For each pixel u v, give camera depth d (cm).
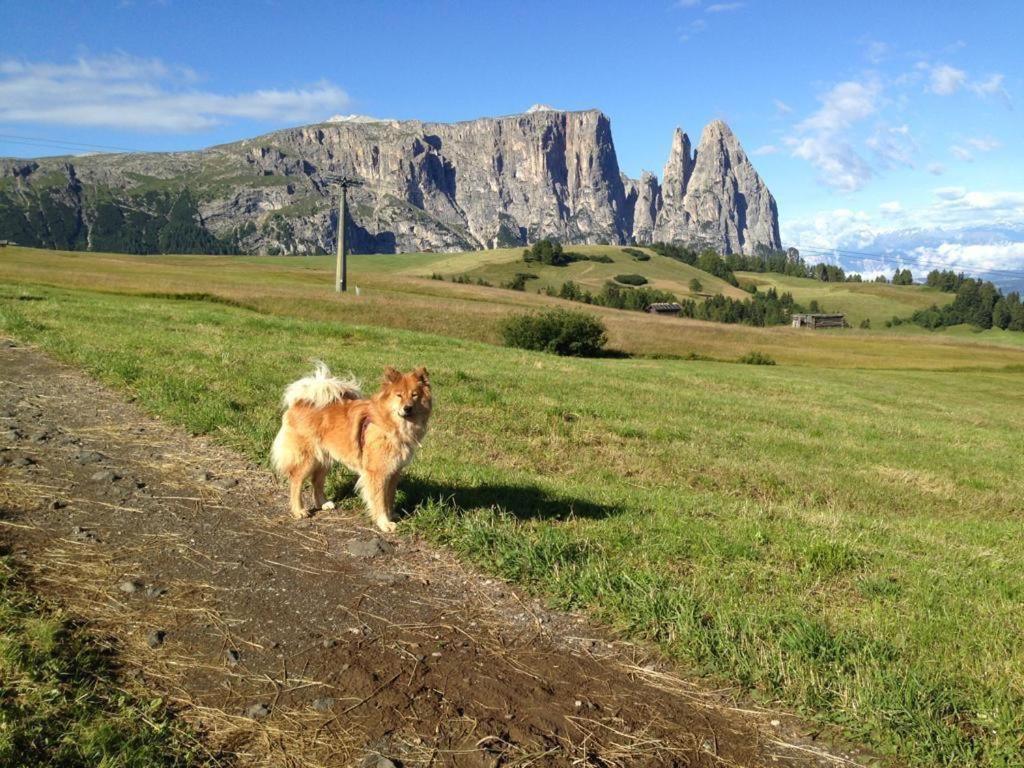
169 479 415
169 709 247
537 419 773
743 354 3066
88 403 543
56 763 218
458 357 1295
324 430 389
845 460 820
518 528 387
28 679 244
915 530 522
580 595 327
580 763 244
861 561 410
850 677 281
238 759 233
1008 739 256
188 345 855
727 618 311
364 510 403
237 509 389
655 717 265
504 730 253
